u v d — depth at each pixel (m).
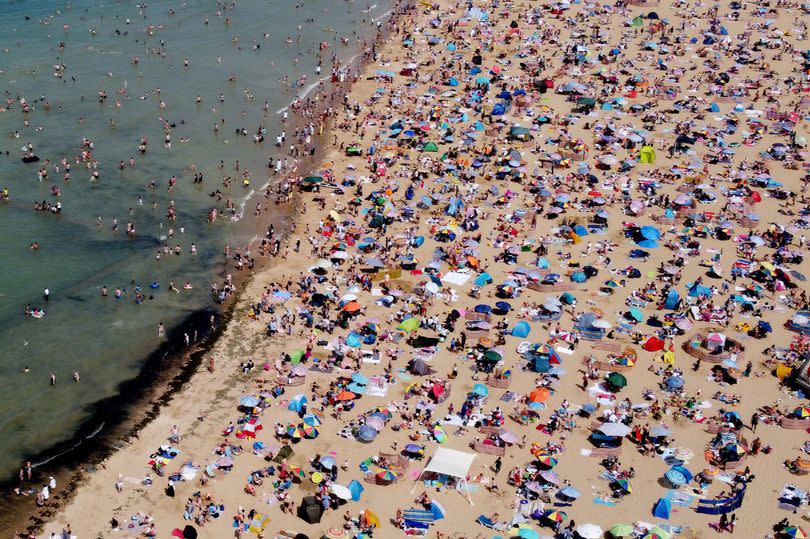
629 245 78.88
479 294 70.50
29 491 50.00
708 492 50.97
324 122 104.19
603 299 70.31
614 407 57.88
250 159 94.06
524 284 72.12
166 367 61.81
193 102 107.00
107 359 62.38
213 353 63.25
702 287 70.44
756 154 97.12
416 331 65.44
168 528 47.41
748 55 126.38
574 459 53.41
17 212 79.94
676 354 64.00
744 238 80.19
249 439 54.25
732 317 68.56
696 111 107.81
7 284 69.75
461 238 78.94
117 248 76.25
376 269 73.31
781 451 54.59
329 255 76.06
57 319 66.38
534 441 54.69
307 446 53.69
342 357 61.94
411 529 47.75
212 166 91.81
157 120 101.25
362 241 76.81
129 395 58.78
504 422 56.34
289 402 57.56
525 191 88.06
